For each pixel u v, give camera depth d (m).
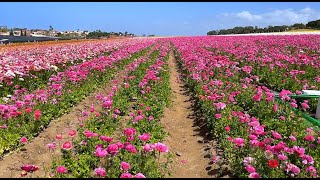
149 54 25.52
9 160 7.33
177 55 26.34
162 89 13.03
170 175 6.93
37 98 10.16
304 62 16.06
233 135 8.12
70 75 12.38
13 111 8.31
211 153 7.83
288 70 15.16
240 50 22.59
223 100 10.33
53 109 10.00
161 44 38.53
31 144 8.12
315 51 22.55
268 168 6.02
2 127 8.05
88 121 9.20
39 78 14.23
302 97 11.13
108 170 6.26
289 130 8.21
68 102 11.06
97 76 14.51
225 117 8.98
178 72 19.72
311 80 14.08
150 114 10.13
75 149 7.64
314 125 8.98
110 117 9.37
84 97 12.04
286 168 5.93
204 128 9.80
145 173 6.52
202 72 14.66
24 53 22.55
